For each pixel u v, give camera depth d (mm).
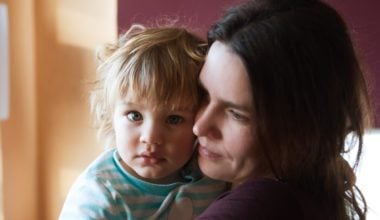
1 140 1992
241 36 733
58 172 2246
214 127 797
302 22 738
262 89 714
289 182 783
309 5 768
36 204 2277
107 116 1033
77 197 929
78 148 2201
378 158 1712
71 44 2121
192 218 973
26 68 2131
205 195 988
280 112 727
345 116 798
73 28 2109
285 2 767
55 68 2156
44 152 2242
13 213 2123
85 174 960
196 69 927
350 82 795
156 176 940
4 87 1697
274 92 717
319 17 754
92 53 2096
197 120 848
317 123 750
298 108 732
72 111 2176
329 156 794
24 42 2104
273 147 754
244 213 698
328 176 816
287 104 726
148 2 1924
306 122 744
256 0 782
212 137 801
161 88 897
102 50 1078
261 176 798
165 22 1846
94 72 2102
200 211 980
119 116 944
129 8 1947
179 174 1004
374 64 1685
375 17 1689
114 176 947
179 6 1892
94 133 2164
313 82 732
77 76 2137
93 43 2090
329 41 752
